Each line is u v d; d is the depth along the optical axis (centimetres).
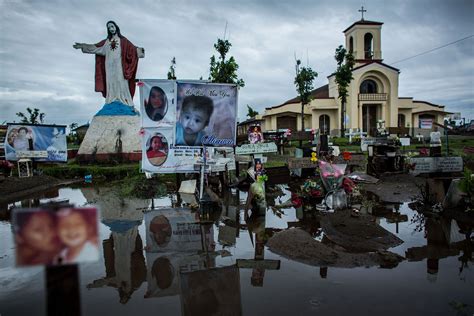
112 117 1947
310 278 426
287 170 1123
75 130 4516
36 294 407
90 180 1513
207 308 362
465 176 677
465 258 481
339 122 4131
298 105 4106
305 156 1488
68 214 173
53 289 175
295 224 675
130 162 1852
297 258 491
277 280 423
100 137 1897
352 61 3553
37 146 1568
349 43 4397
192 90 830
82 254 174
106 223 719
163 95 954
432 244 538
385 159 1209
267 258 499
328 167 802
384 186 1030
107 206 897
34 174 1499
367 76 4088
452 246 528
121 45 1986
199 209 778
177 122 831
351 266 459
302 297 377
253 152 1086
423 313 339
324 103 4125
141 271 467
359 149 2302
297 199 838
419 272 437
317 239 575
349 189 826
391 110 4088
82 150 1897
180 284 423
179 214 787
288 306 358
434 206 727
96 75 2023
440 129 3650
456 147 2138
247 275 441
